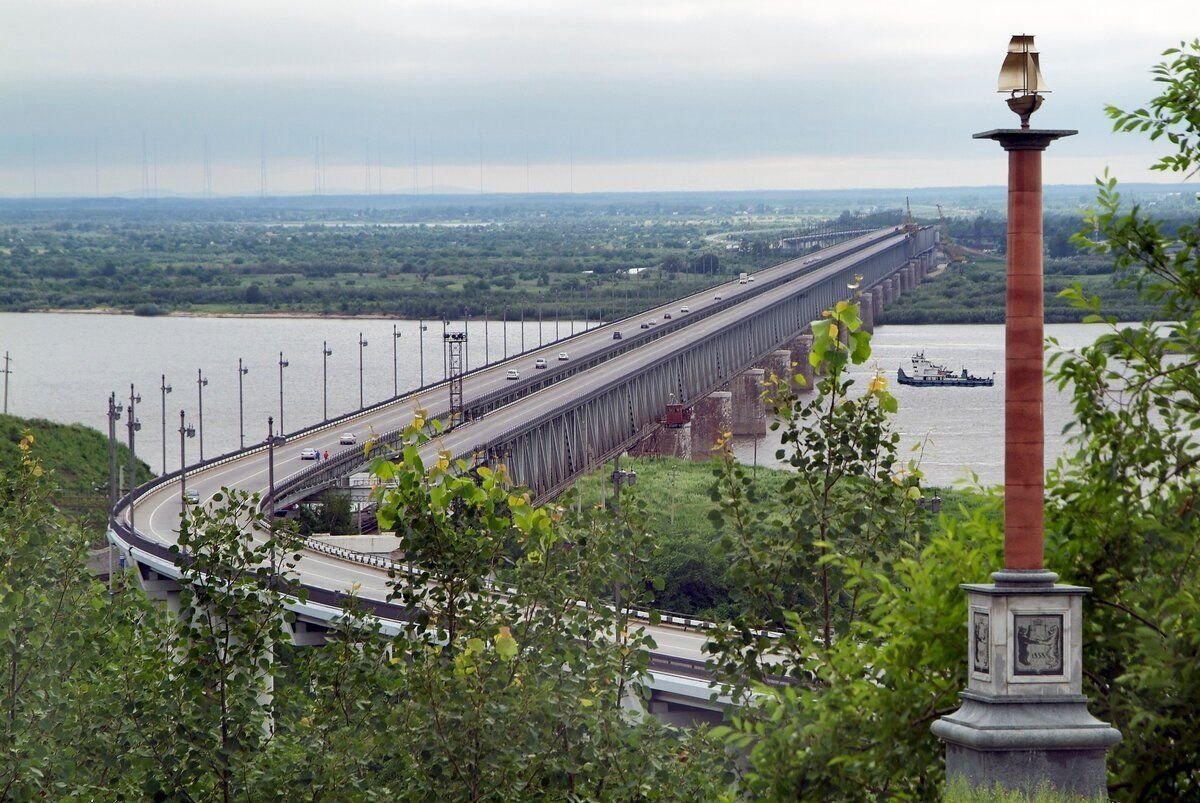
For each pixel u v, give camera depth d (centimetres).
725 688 2158
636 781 2291
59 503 13350
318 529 11562
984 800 1644
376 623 2630
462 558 2458
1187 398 1936
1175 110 1923
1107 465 1884
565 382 17338
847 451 2127
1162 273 1956
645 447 17950
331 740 2478
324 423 14850
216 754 2506
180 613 2605
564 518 2516
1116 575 1867
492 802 2244
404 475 2462
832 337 2125
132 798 2564
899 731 1836
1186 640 1769
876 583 2011
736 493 2191
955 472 14938
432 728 2267
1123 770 1809
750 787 1925
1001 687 1716
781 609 2145
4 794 2500
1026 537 1762
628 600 2475
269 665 2622
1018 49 1778
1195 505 1862
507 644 2188
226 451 18400
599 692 2378
